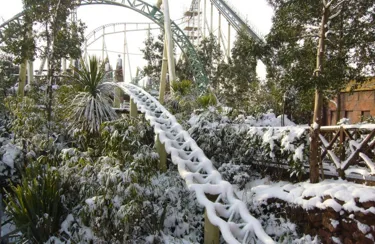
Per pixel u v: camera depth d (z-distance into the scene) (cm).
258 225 383
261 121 874
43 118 667
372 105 1160
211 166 516
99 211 416
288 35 499
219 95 1424
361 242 376
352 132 506
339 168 477
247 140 614
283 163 575
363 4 493
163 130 621
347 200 399
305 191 454
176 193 528
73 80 749
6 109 769
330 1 457
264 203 511
